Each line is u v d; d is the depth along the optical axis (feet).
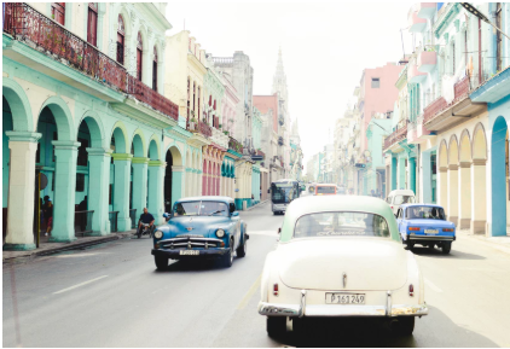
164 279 33.27
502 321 22.11
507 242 56.44
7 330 20.63
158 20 86.53
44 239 57.26
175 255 36.40
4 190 58.80
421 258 45.24
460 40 75.92
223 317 22.52
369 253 18.51
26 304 25.71
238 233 42.42
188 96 108.17
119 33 71.92
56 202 55.11
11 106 45.65
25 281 32.83
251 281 32.17
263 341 18.85
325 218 21.07
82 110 57.98
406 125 111.65
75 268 38.81
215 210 41.37
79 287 30.53
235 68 171.53
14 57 42.52
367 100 219.61
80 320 22.18
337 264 18.04
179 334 19.77
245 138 179.63
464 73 72.49
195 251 36.40
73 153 55.62
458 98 67.62
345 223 20.89
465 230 74.79
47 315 23.24
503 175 62.85
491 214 63.00
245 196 186.60
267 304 18.01
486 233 64.54
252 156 175.73
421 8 94.12
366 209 21.30
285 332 19.86
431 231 47.47
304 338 19.29
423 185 104.06
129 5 73.15
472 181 69.67
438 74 91.04
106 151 64.49
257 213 146.41
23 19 42.16
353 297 17.70
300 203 22.06
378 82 219.61
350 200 21.84
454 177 82.02
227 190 156.35
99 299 26.81
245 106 176.45
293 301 17.87
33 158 47.67
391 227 20.89
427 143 98.84
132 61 75.20
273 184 140.46
